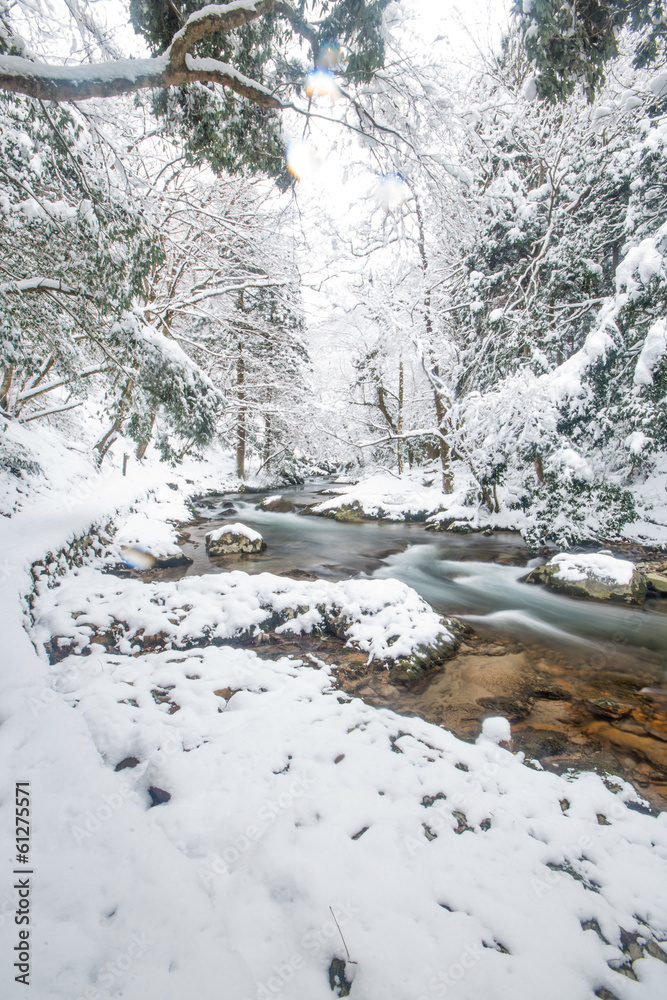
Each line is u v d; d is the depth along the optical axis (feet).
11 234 17.47
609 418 33.27
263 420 78.43
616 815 8.30
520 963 5.34
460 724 11.53
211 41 13.07
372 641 15.34
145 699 11.30
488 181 41.63
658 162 32.24
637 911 6.27
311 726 10.37
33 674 11.00
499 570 29.73
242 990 4.90
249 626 16.39
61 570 20.20
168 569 26.50
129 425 21.94
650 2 13.65
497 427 35.86
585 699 13.12
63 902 5.73
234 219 33.19
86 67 10.05
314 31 13.15
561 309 42.45
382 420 68.39
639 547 32.94
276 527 43.50
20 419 34.42
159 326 38.34
